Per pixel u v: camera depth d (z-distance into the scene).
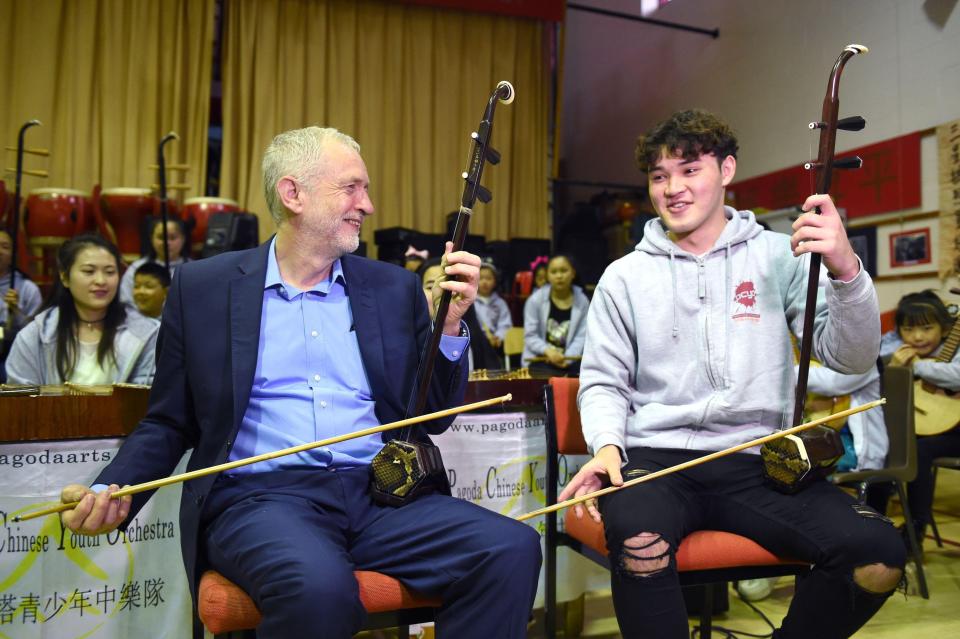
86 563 1.63
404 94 6.90
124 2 5.97
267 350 1.39
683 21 6.92
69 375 2.41
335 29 6.66
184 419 1.41
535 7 7.05
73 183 5.82
